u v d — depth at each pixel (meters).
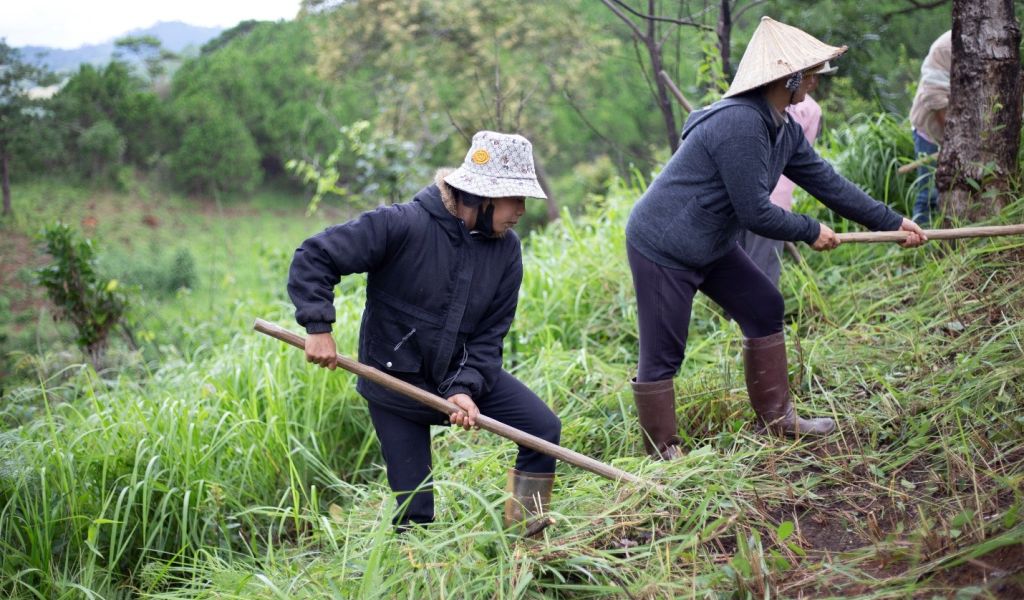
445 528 3.38
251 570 3.62
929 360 4.09
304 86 43.38
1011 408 3.47
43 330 10.06
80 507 3.93
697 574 2.93
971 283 4.55
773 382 3.83
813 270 5.37
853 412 3.90
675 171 3.60
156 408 4.59
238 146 39.62
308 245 3.00
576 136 19.58
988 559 2.62
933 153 5.24
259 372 4.99
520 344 5.44
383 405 3.25
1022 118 4.83
